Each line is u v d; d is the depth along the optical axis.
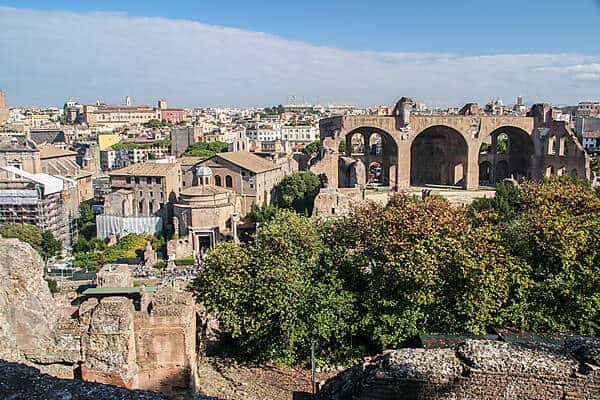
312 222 40.78
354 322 32.12
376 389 17.98
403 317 30.62
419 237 32.97
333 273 33.62
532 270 32.97
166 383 25.86
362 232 36.97
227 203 85.06
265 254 34.19
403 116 99.56
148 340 25.64
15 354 20.06
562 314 31.02
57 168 123.56
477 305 29.84
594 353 17.39
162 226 92.06
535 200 43.28
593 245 32.53
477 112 113.12
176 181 102.44
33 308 22.95
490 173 115.75
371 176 132.25
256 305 32.00
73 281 66.38
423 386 17.73
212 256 34.44
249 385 29.62
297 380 30.27
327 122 109.38
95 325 23.16
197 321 33.75
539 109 104.12
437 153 114.06
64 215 93.44
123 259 79.19
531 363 17.39
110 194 96.75
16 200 85.50
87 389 14.95
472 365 17.66
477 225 40.97
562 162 100.31
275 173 108.06
